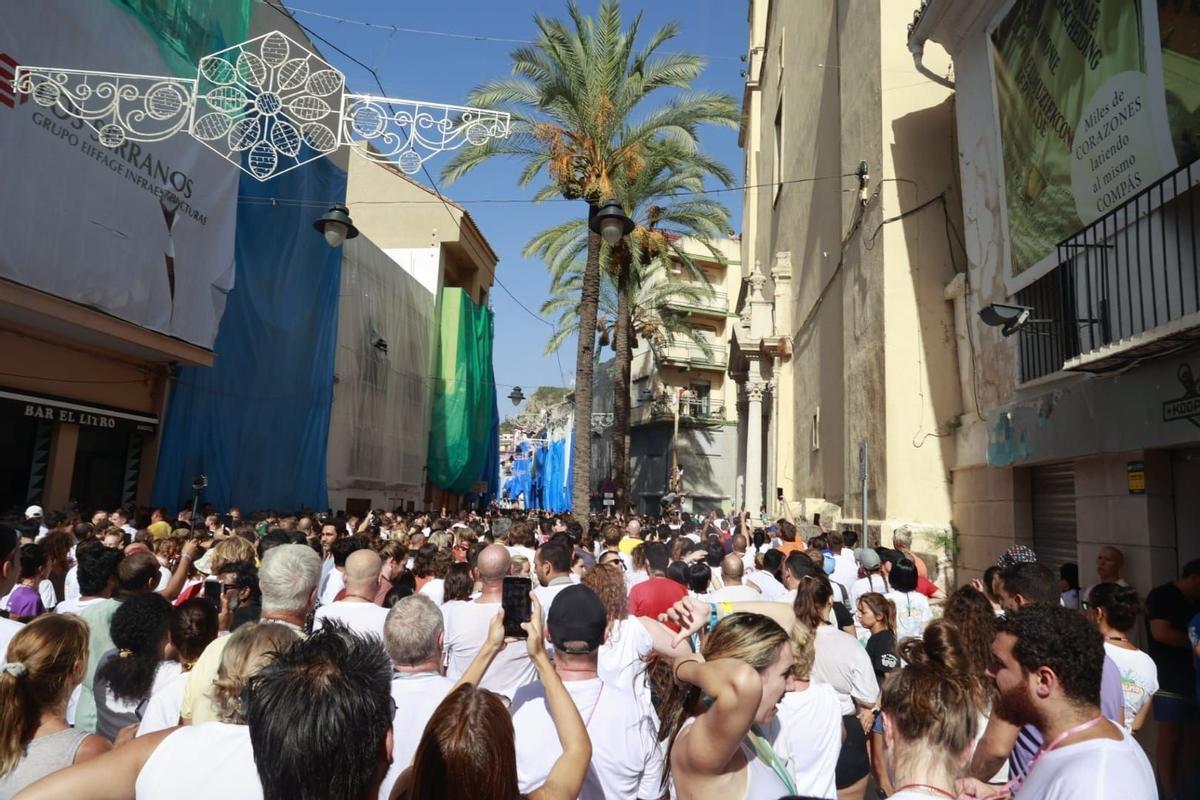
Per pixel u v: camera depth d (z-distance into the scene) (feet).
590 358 62.13
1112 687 10.98
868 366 41.01
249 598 17.33
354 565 14.84
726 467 154.71
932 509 36.78
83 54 37.24
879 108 40.52
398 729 10.05
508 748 6.08
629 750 9.30
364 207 110.42
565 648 9.57
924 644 10.91
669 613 10.47
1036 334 27.30
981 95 31.17
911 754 7.74
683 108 63.41
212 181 47.85
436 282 106.42
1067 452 24.45
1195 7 17.97
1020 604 14.17
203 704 9.92
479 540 33.63
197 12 45.39
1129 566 21.94
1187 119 18.34
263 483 57.00
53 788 6.70
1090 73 22.52
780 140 86.99
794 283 76.02
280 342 58.49
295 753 5.89
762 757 8.48
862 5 44.68
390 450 87.86
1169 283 19.33
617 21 60.75
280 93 26.04
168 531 29.96
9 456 40.65
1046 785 7.56
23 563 16.28
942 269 38.60
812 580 14.84
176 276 44.80
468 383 109.60
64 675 8.40
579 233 85.51
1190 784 15.72
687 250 155.74
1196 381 18.21
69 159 36.55
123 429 45.50
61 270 36.42
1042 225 25.72
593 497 180.04
